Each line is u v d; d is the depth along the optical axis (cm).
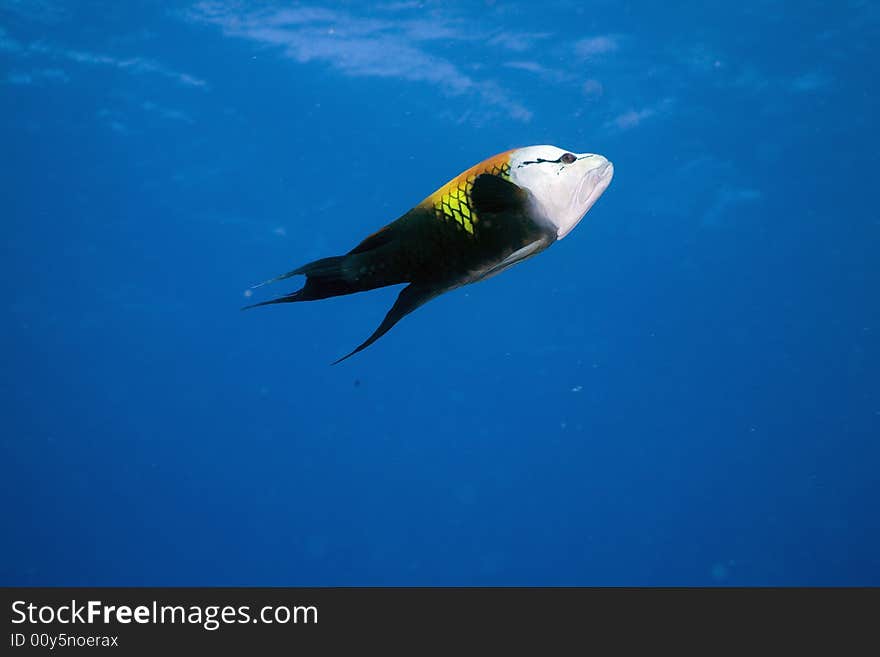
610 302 3091
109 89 2206
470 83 2102
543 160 155
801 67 2020
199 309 3169
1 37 2045
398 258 152
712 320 3178
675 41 1936
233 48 2047
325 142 2336
